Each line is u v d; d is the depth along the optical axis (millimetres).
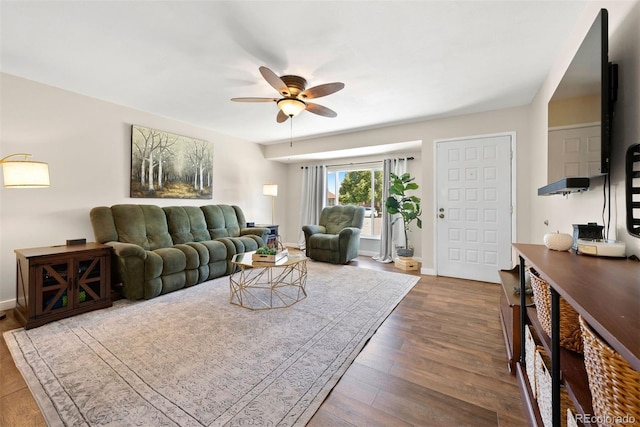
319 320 2367
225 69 2506
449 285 3443
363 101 3268
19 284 2416
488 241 3602
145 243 3305
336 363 1737
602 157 1170
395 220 4883
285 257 3008
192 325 2242
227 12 1746
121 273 2799
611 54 1304
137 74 2617
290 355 1818
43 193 2840
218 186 4816
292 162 6320
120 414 1298
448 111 3619
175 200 4133
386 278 3742
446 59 2318
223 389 1481
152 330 2150
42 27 1913
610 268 980
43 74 2631
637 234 1058
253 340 2008
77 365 1681
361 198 5816
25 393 1447
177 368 1660
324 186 5977
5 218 2609
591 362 653
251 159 5508
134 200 3619
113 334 2078
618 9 1248
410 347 1946
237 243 3902
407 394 1467
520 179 3395
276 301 2816
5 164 2227
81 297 2467
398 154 5184
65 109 2984
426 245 4008
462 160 3760
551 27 1896
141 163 3662
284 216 6426
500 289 3287
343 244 4570
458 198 3791
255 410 1335
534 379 1255
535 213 3084
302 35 1981
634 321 528
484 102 3301
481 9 1723
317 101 3262
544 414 1075
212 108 3576
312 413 1322
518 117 3404
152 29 1929
